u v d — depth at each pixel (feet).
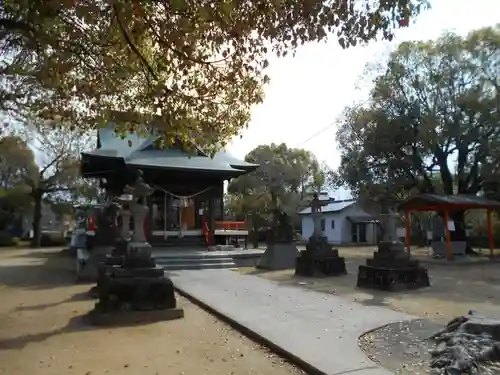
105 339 21.54
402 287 36.01
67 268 59.36
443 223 75.46
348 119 88.43
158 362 17.78
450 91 74.49
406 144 78.28
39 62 26.25
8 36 25.23
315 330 21.72
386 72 78.54
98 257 47.34
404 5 18.72
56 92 29.78
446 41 73.97
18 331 23.38
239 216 122.42
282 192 126.62
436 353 16.89
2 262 68.69
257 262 60.29
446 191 80.53
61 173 112.27
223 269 54.75
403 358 16.97
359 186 86.63
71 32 20.98
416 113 74.95
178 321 25.62
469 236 95.91
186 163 67.31
